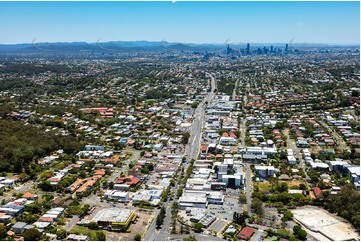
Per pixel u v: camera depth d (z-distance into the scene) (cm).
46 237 17188
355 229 17900
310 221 18575
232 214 19488
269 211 19812
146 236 17500
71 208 19738
